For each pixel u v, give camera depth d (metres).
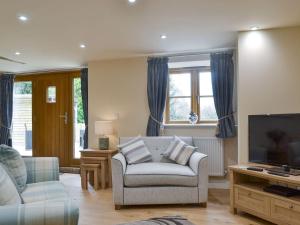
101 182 4.23
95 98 4.92
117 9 2.69
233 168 3.05
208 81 4.57
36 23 3.04
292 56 3.24
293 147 2.75
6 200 1.67
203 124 4.40
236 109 4.17
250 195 2.85
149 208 3.23
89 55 4.53
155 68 4.50
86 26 3.16
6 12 2.72
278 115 2.91
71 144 5.60
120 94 4.78
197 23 3.10
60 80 5.71
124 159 3.60
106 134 4.55
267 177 2.64
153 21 3.03
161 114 4.48
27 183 2.62
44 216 1.28
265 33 3.32
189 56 4.44
